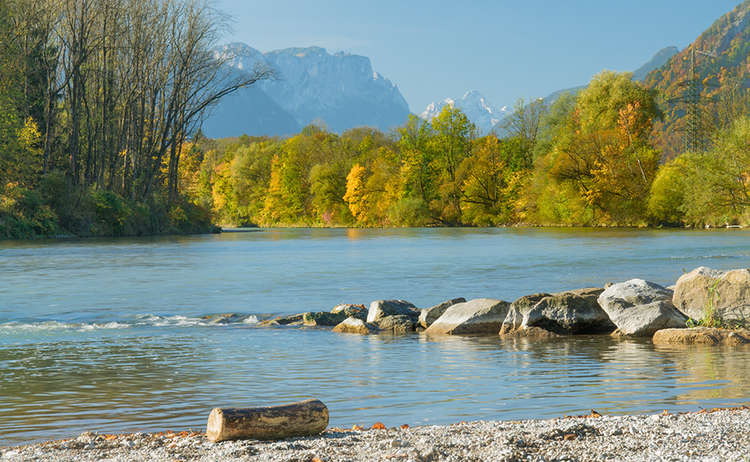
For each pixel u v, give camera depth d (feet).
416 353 45.09
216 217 336.70
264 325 59.62
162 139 252.21
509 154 371.97
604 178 283.79
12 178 205.98
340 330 56.54
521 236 230.27
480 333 55.47
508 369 38.75
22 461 20.81
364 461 19.54
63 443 23.02
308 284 92.17
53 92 219.82
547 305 54.60
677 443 21.33
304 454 20.53
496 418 27.30
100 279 99.30
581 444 21.49
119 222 235.61
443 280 94.73
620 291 55.77
